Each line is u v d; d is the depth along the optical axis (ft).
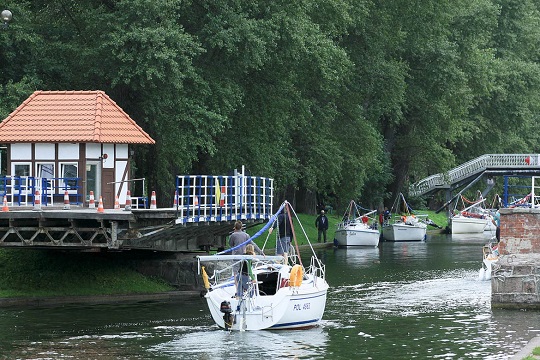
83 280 153.48
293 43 206.69
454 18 335.26
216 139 212.23
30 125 157.69
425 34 308.40
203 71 197.57
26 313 135.44
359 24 271.08
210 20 195.62
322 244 272.10
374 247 272.10
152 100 187.01
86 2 198.80
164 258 163.73
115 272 157.89
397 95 288.51
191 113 189.78
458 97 320.70
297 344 109.81
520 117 382.42
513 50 412.77
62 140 155.12
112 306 143.33
